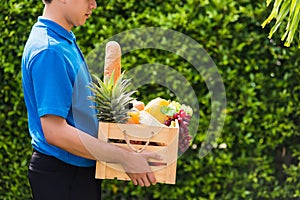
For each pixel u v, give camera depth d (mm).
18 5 4590
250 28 4594
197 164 4656
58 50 2574
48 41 2584
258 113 4633
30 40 2650
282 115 4633
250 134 4613
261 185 4738
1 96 4656
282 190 4750
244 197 4703
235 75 4570
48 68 2549
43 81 2549
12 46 4605
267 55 4602
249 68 4574
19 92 4629
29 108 2744
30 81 2648
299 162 4773
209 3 4551
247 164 4684
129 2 4625
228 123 4598
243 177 4699
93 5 2709
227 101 4590
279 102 4641
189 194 4750
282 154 4773
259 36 4566
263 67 4598
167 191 4742
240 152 4684
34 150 2771
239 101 4594
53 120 2562
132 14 4602
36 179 2721
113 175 2652
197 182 4699
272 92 4621
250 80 4594
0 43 4625
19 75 4605
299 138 4738
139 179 2633
